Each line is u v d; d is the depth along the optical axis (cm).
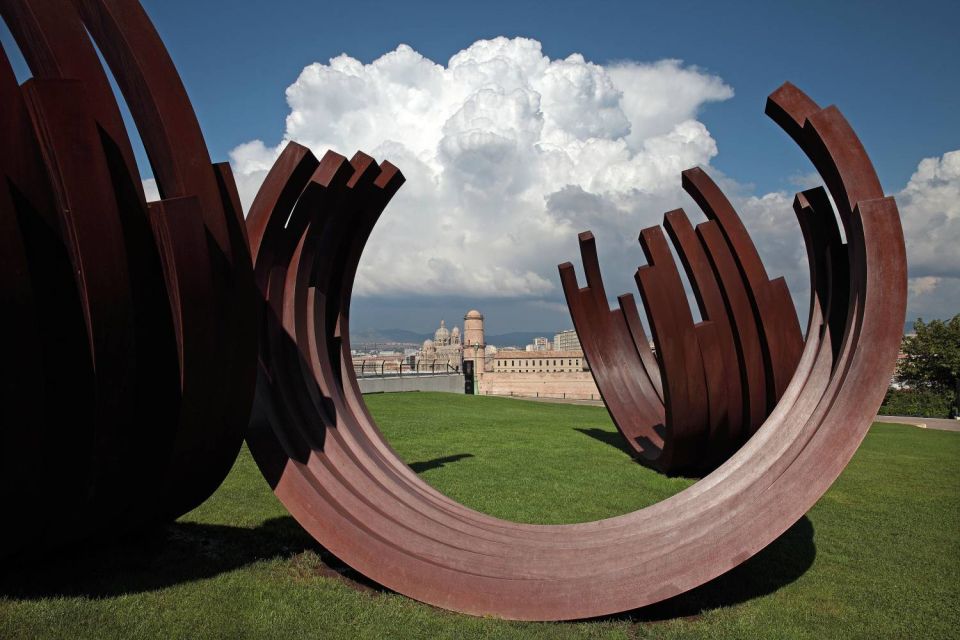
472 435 1812
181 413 588
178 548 715
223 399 621
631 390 1521
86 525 612
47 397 515
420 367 5041
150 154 605
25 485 514
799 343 1157
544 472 1290
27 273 478
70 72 522
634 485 1184
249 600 585
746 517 567
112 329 535
